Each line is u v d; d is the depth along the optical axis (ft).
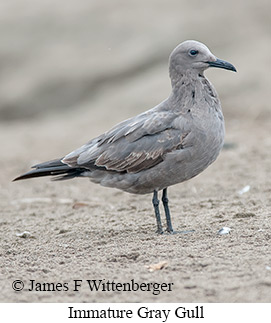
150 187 35.81
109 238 34.91
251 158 56.13
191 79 35.09
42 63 92.07
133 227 37.32
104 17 94.94
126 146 35.32
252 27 86.43
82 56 91.20
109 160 35.65
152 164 34.81
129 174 35.58
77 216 42.70
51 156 67.87
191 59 35.09
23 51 94.22
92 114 82.84
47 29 96.07
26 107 89.20
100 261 30.53
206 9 90.84
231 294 25.29
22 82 90.89
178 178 35.19
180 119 34.60
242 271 27.17
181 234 34.17
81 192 52.54
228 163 55.47
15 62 93.50
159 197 47.06
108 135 36.32
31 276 29.07
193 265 28.50
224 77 79.56
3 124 87.76
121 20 93.71
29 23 97.30
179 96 35.29
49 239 36.17
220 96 76.48
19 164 65.82
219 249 30.48
